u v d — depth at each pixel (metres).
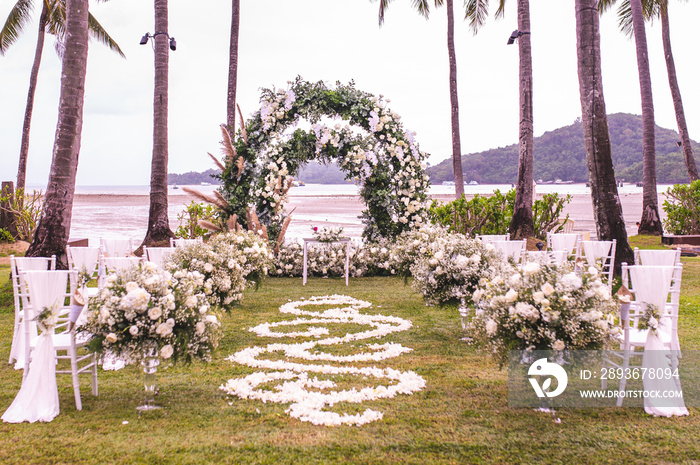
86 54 8.09
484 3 18.16
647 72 16.78
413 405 3.87
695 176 18.56
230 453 3.07
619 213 8.59
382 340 5.85
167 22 12.86
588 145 8.77
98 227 24.67
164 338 3.71
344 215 37.75
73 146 7.92
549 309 3.44
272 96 11.38
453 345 5.64
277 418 3.62
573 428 3.45
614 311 3.62
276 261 11.25
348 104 11.41
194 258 6.57
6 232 14.98
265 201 11.48
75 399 3.80
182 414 3.69
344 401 3.94
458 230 12.80
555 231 12.29
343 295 8.94
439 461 2.97
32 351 3.90
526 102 11.91
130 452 3.08
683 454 3.04
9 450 3.11
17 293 4.79
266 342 5.79
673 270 3.91
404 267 6.95
